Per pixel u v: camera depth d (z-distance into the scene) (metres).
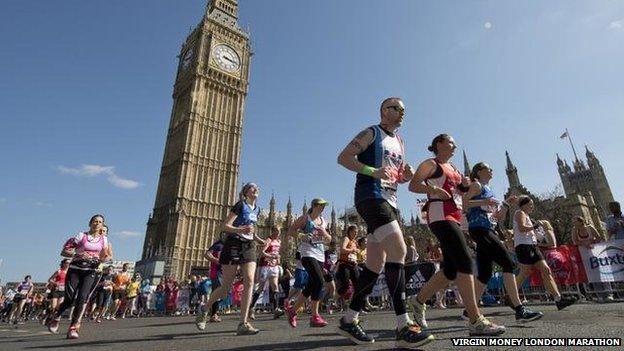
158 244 58.00
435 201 3.93
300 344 4.01
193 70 63.56
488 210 5.32
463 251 3.72
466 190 4.41
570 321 4.75
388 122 3.97
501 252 5.09
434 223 3.86
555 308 7.35
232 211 5.91
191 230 55.72
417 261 13.09
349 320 3.71
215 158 61.56
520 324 4.81
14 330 9.97
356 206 3.68
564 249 10.30
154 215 62.50
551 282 6.62
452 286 12.67
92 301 17.53
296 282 9.26
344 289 8.46
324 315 11.01
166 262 49.62
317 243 6.92
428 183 3.99
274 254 11.10
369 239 3.71
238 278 19.12
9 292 26.56
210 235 57.22
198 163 59.56
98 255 7.07
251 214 6.02
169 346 4.44
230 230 5.74
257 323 8.80
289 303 9.56
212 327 7.78
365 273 3.68
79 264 6.80
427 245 13.29
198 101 61.91
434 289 4.56
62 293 13.87
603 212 76.00
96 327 9.94
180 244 53.75
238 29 71.38
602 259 9.60
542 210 37.69
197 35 68.12
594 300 9.43
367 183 3.58
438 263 12.29
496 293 11.81
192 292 22.72
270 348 3.84
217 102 64.56
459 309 9.52
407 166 4.08
